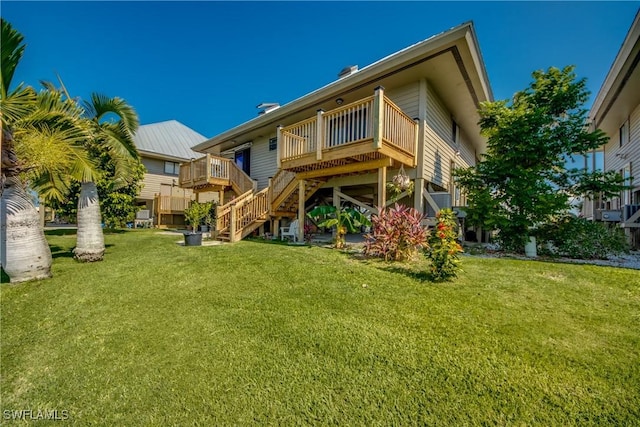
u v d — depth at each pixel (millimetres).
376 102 5762
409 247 5305
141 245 8062
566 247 6043
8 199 4578
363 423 1763
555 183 7020
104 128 5953
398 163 6938
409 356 2342
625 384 1959
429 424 1731
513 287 3750
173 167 19125
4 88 4172
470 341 2504
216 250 6844
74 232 11578
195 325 3074
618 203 11430
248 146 13664
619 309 3080
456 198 10812
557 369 2121
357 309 3236
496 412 1783
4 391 2262
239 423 1821
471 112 10133
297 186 9250
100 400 2096
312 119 7066
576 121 6824
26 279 4594
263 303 3516
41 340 2951
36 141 4582
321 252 6324
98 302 3787
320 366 2291
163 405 2002
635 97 8789
